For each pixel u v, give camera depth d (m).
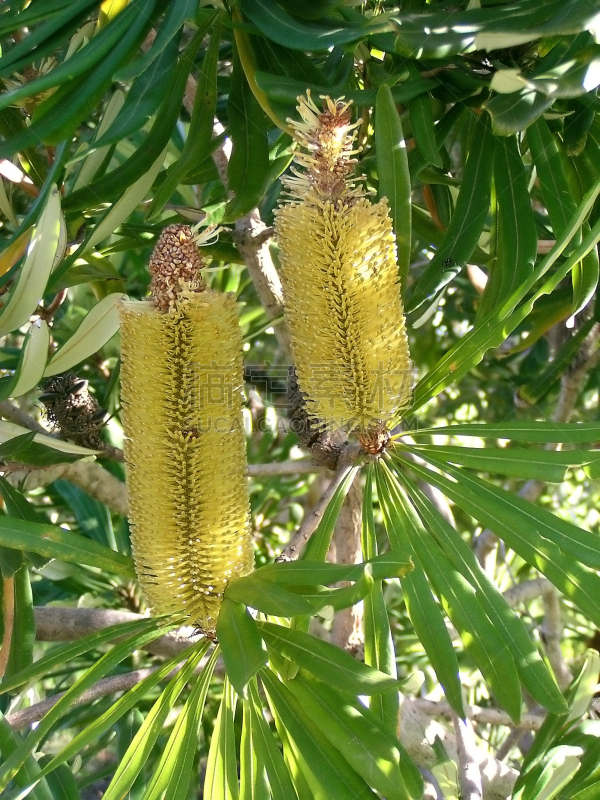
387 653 0.35
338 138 0.35
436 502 0.56
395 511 0.36
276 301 0.50
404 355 0.36
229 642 0.31
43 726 0.32
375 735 0.31
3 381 0.46
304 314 0.35
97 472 0.56
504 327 0.35
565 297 0.55
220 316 0.34
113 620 0.53
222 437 0.34
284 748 0.33
